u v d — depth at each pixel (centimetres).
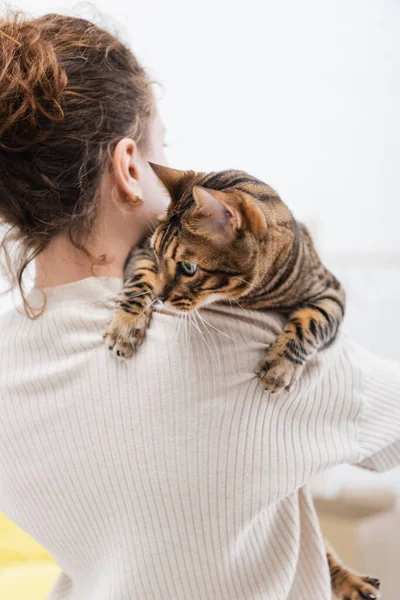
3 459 88
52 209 82
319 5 258
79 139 80
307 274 108
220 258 100
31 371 84
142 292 89
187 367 77
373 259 260
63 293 86
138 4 261
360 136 262
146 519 79
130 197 89
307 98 264
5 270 91
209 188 101
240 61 266
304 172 268
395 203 260
